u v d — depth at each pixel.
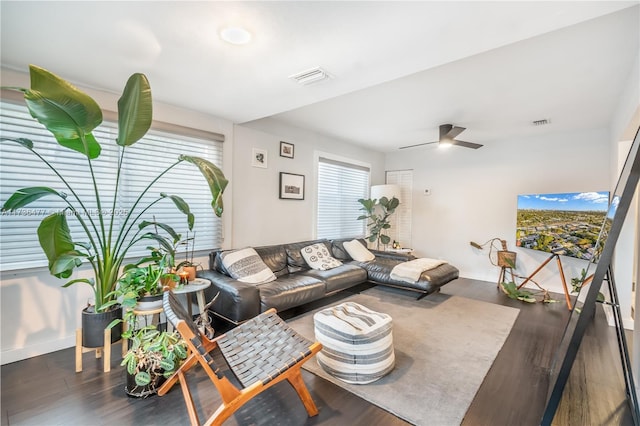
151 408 1.77
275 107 3.04
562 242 3.93
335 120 4.04
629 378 1.75
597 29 1.88
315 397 1.87
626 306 3.01
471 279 5.16
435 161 5.74
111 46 1.89
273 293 2.86
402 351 2.46
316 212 4.82
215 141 3.42
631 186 1.51
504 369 2.20
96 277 2.24
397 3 1.45
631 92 2.44
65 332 2.50
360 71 2.20
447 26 1.62
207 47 1.89
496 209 5.02
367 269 4.16
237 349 1.84
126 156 2.79
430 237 5.80
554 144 4.47
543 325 3.05
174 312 1.57
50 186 2.42
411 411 1.75
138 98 1.91
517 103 3.23
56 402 1.80
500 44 1.81
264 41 1.81
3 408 1.75
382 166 6.41
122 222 2.78
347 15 1.55
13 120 2.26
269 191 4.09
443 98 3.13
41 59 2.07
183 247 3.18
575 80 2.63
